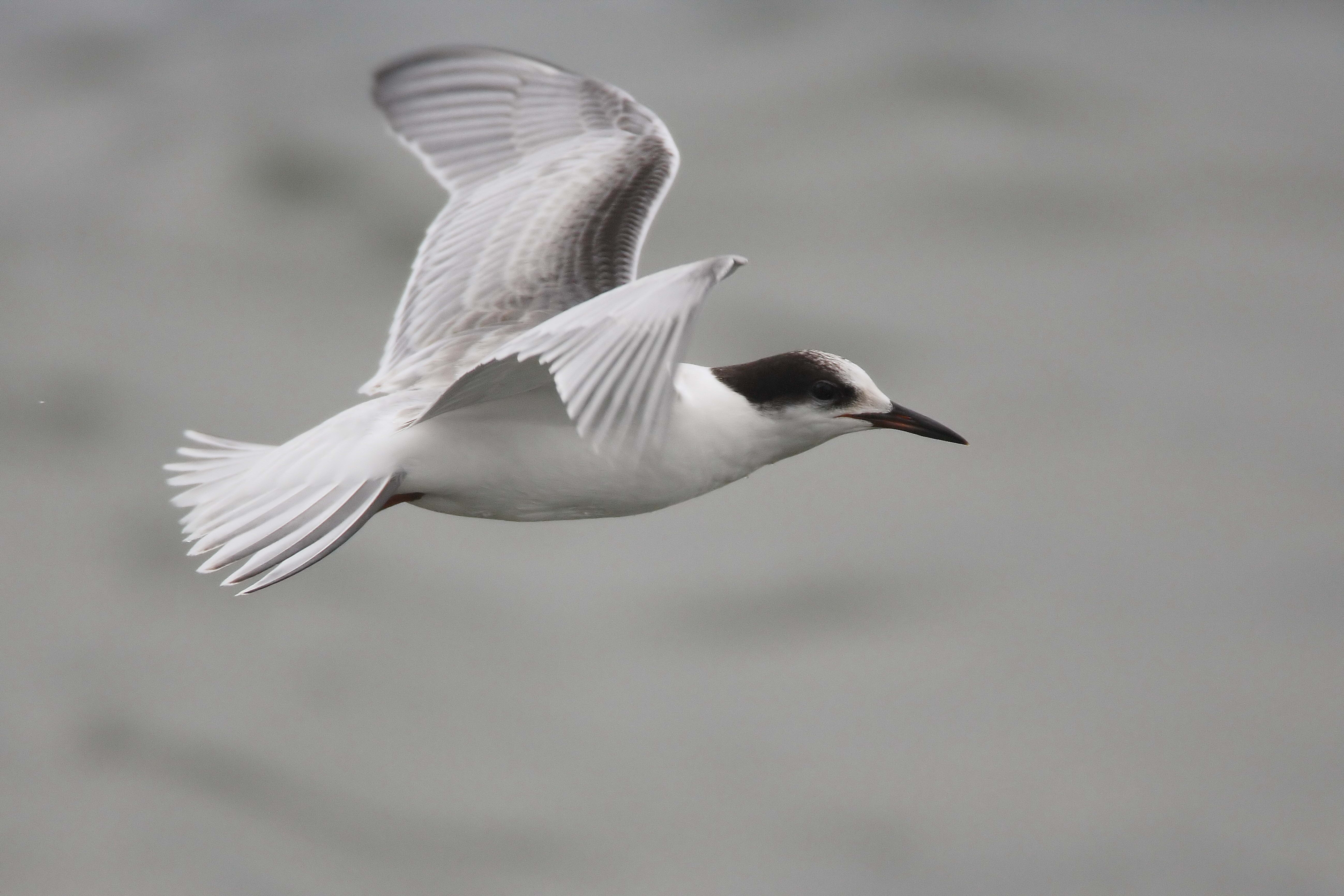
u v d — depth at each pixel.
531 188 8.61
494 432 7.04
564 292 8.01
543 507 7.30
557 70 9.13
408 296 8.30
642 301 5.47
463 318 8.01
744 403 7.69
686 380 7.62
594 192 8.52
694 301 5.39
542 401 6.99
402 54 9.00
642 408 5.45
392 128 8.88
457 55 9.03
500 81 9.05
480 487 7.13
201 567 6.48
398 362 7.98
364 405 7.22
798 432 7.85
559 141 8.91
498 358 5.55
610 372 5.32
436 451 7.00
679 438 7.40
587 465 7.12
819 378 7.79
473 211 8.57
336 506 6.73
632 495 7.34
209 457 7.14
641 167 8.66
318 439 7.02
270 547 6.56
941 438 7.84
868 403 7.86
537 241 8.27
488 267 8.21
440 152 8.91
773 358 7.86
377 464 6.91
